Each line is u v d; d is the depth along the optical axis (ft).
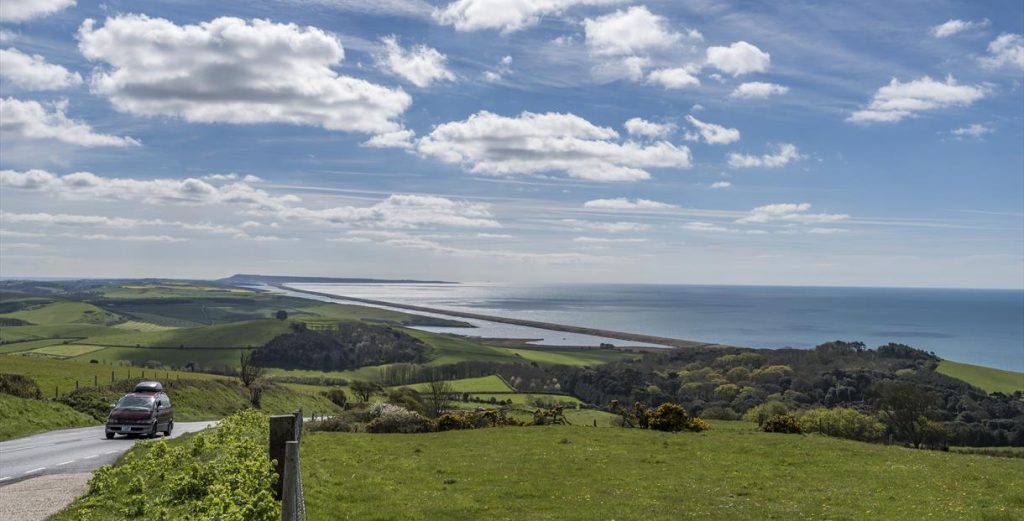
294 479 32.50
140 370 329.31
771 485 98.12
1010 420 325.01
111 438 135.13
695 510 80.89
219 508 51.78
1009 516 77.97
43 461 96.84
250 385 310.24
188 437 111.45
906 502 86.38
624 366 577.02
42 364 295.07
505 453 126.72
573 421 262.88
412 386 475.72
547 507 80.59
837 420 264.72
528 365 602.03
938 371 500.74
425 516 73.41
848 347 608.19
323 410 329.52
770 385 479.41
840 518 77.15
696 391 486.38
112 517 55.01
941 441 245.04
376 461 111.75
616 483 97.71
